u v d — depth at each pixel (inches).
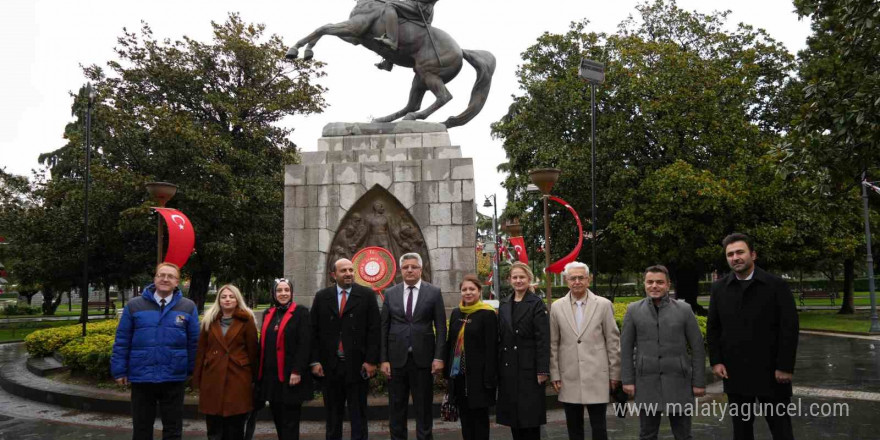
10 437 261.4
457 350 199.8
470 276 203.5
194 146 776.9
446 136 376.2
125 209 776.3
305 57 362.6
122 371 193.8
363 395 217.3
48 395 335.9
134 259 868.0
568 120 867.4
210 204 767.7
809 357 499.8
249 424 217.3
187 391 310.3
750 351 176.6
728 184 751.7
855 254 895.1
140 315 196.7
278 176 876.0
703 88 806.5
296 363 203.9
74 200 788.6
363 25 371.2
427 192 357.7
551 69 915.4
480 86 398.9
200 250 846.5
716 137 791.7
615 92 828.0
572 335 195.2
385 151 370.9
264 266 955.3
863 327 755.4
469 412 200.8
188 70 869.8
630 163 845.2
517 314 195.2
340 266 218.1
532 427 191.3
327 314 215.3
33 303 1962.4
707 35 940.0
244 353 202.8
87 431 270.5
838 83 320.2
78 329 478.3
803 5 346.3
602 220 882.1
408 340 211.3
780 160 355.3
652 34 969.5
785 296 174.6
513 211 902.4
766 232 767.7
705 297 1860.2
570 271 199.9
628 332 191.3
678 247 797.2
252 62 903.1
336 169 365.1
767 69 930.1
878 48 309.7
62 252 871.7
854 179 337.1
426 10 388.5
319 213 362.6
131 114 812.0
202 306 935.0
